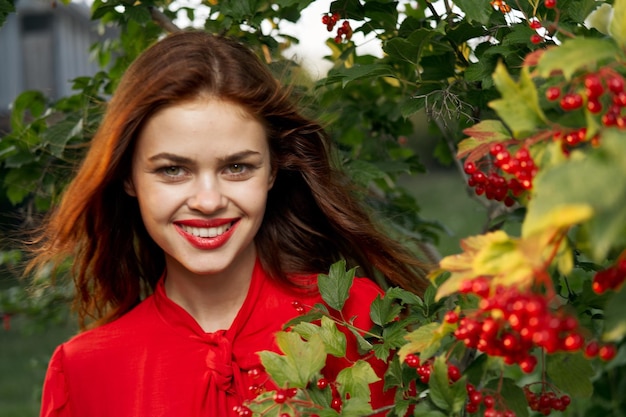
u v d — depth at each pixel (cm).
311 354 125
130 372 166
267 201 182
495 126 112
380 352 143
